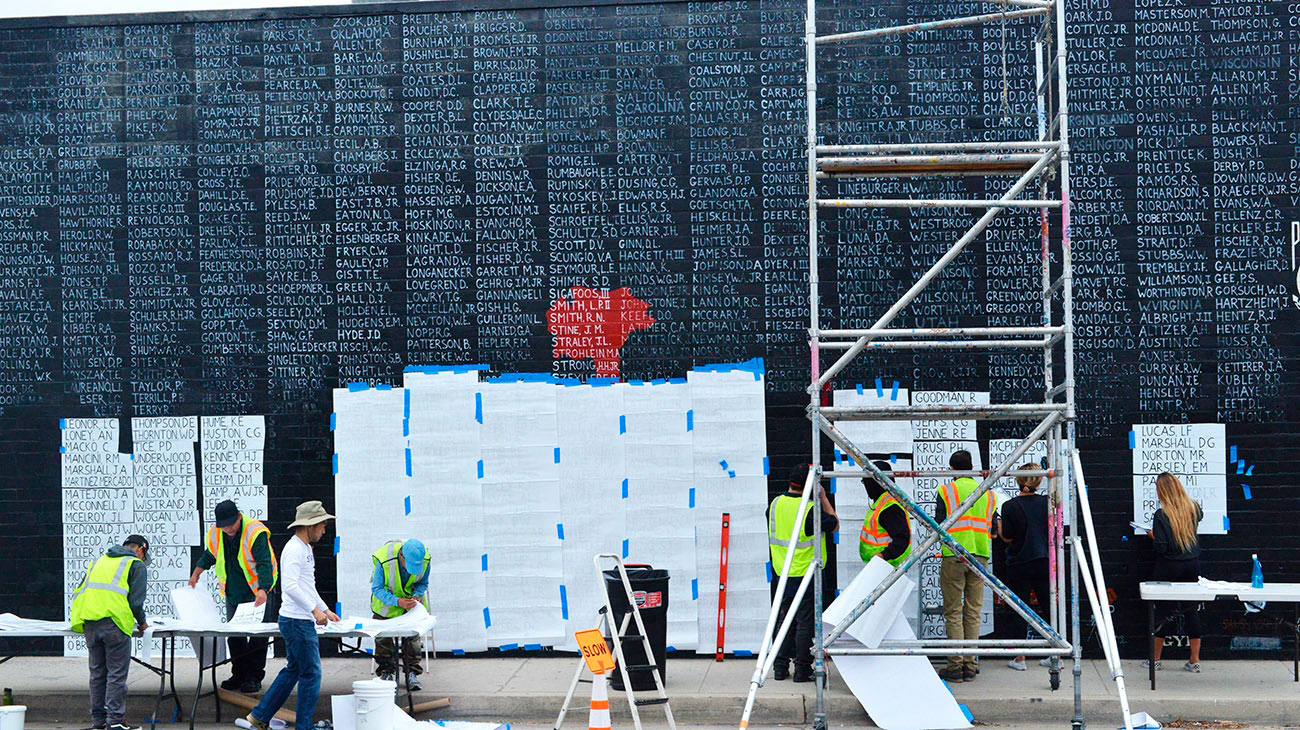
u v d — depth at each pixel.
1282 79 10.59
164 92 11.28
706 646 10.75
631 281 10.97
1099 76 10.71
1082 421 10.62
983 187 10.75
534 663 10.64
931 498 10.67
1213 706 9.04
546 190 11.04
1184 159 10.63
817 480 8.88
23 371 11.28
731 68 10.97
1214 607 10.49
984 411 8.77
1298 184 10.54
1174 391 10.57
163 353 11.21
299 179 11.17
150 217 11.25
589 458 10.90
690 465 10.83
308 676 8.48
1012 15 9.07
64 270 11.28
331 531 11.02
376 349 11.08
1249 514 10.46
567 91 11.06
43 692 9.85
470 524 10.91
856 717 9.19
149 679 10.26
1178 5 10.69
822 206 8.75
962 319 10.73
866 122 10.88
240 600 9.70
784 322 10.85
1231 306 10.55
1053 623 9.41
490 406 10.96
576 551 10.85
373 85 11.17
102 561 8.91
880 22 10.88
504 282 11.03
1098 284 10.66
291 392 11.12
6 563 11.21
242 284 11.18
